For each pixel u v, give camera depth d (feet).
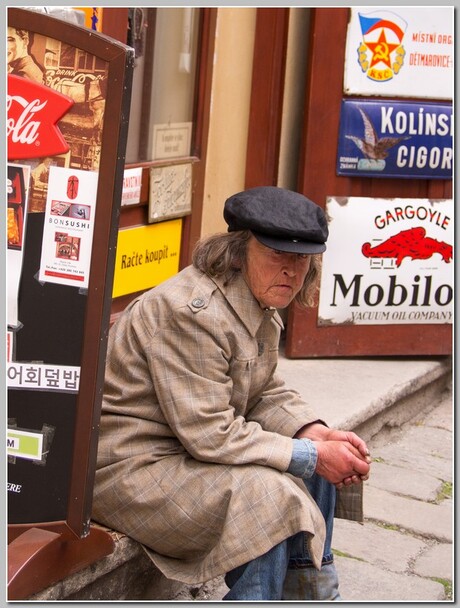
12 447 7.82
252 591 8.09
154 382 8.27
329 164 15.60
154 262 14.44
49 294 7.68
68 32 7.45
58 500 7.76
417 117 15.81
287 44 15.61
